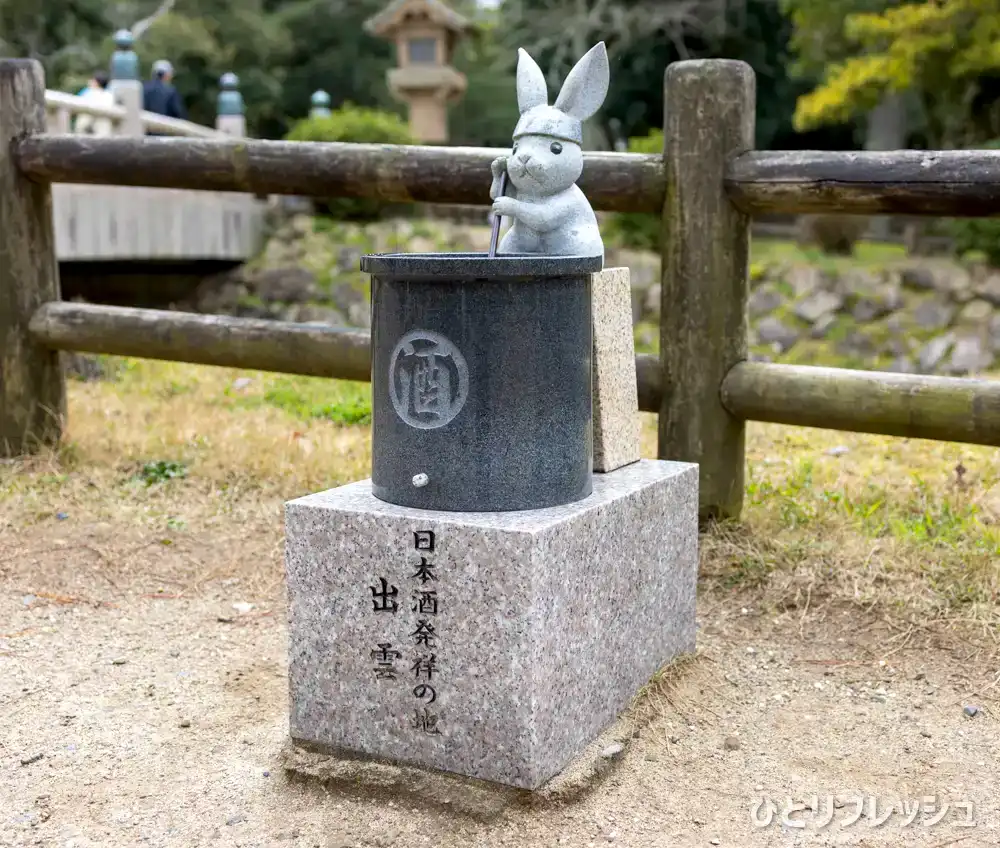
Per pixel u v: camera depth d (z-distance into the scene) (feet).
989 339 38.19
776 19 68.33
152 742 10.07
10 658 11.85
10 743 10.05
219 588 13.83
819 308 40.45
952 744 9.91
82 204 34.99
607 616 9.52
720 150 13.73
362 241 45.21
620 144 60.90
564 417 9.04
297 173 15.83
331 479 16.94
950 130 53.93
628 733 9.64
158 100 43.73
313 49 97.55
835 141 76.18
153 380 27.81
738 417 14.17
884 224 51.93
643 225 43.57
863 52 51.24
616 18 65.36
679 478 10.68
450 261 8.50
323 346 16.02
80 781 9.41
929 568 12.92
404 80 56.24
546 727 8.70
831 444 19.85
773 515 14.64
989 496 15.80
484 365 8.70
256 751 9.87
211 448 18.30
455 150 15.08
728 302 14.03
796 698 10.78
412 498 8.96
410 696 8.95
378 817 8.73
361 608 9.04
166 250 39.29
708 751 9.75
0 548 14.75
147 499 16.38
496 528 8.40
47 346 17.94
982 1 41.96
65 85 78.69
